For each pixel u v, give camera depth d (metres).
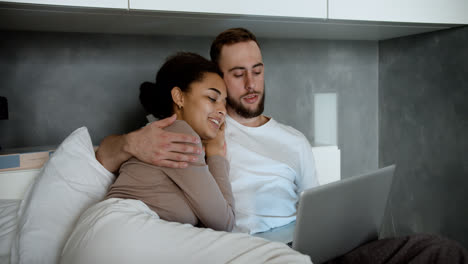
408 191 2.52
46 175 1.11
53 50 1.79
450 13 2.00
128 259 0.73
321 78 2.44
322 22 1.79
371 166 2.67
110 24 1.63
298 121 2.38
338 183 0.95
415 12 1.91
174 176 0.96
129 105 1.95
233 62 1.42
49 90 1.80
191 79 1.17
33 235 1.00
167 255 0.71
